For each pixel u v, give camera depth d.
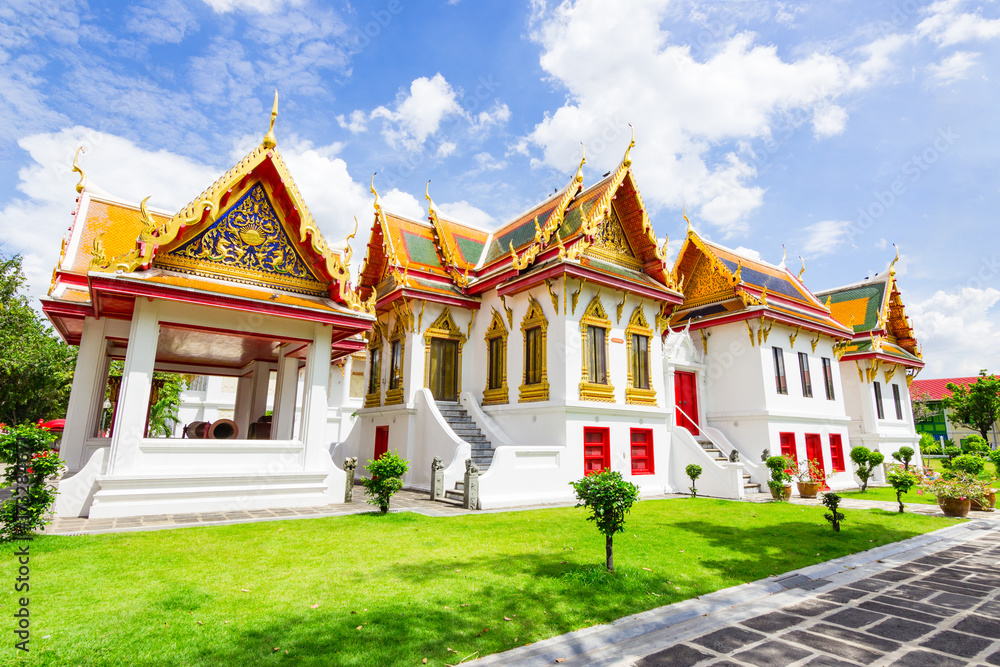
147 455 9.82
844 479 20.75
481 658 4.10
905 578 6.84
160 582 5.58
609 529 6.43
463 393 17.53
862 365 24.42
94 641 4.10
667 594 5.81
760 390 18.56
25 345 27.02
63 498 9.33
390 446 17.17
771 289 21.61
